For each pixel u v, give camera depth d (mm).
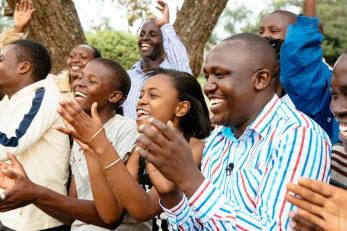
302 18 3094
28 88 3238
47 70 3457
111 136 3062
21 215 3150
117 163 2336
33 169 3176
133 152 2842
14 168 2596
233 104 2000
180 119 2822
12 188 2523
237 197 1983
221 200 1792
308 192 1494
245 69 1981
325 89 3152
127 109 4812
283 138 1943
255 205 1941
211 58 2018
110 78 3145
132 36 10164
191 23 5586
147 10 6578
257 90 2021
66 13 5211
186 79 2809
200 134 2842
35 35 5168
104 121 3160
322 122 3205
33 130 3070
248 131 2057
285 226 1822
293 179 1872
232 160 2100
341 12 22266
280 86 3279
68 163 3303
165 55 5180
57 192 2959
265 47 2029
